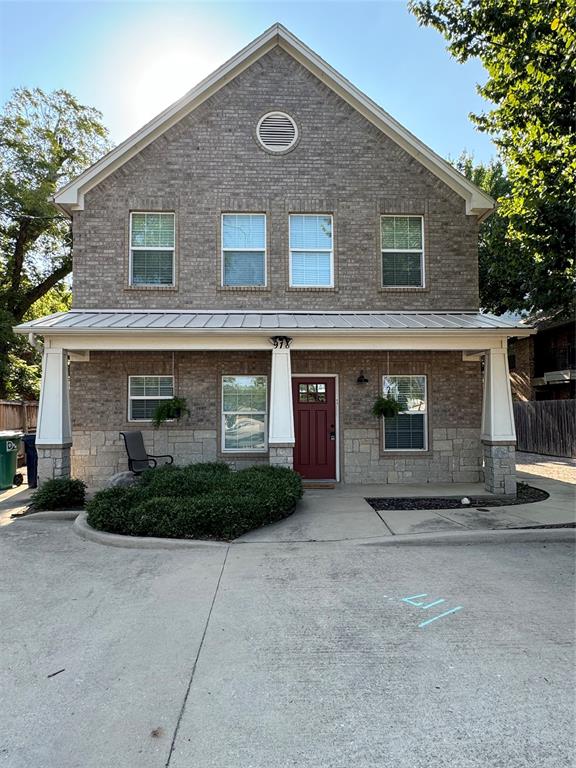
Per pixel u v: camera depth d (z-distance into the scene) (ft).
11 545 21.38
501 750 8.47
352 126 35.55
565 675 10.81
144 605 14.87
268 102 35.32
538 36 28.63
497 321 31.89
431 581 16.63
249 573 17.53
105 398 33.86
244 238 35.01
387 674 10.93
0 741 8.84
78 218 34.17
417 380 35.35
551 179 31.12
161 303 34.14
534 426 57.88
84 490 28.58
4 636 12.98
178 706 9.84
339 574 17.39
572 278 38.78
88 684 10.67
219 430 34.09
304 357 34.65
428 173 35.63
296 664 11.40
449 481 34.68
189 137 34.88
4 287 67.00
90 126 67.72
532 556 19.35
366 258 35.06
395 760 8.25
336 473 34.71
